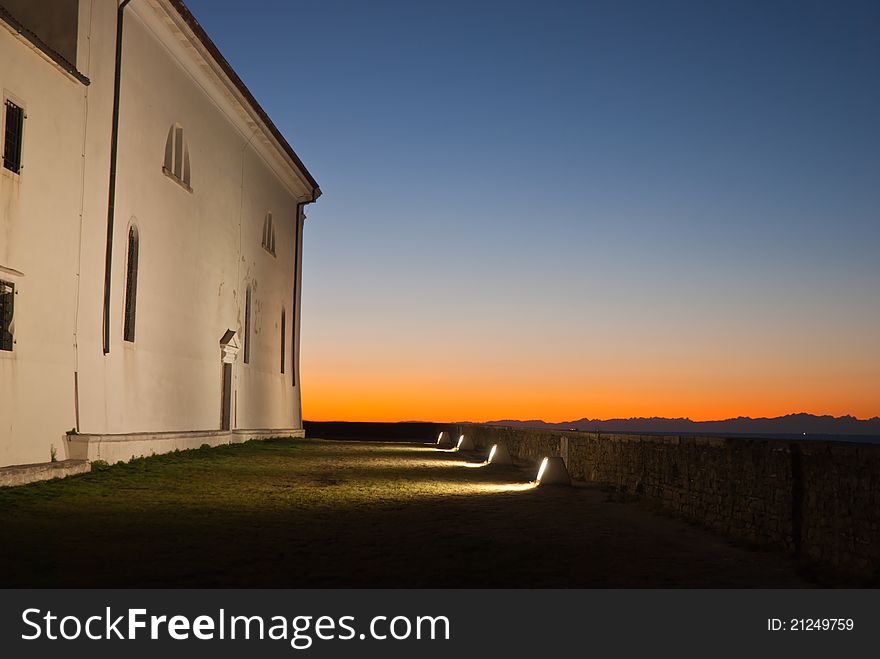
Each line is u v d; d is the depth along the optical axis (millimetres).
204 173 29094
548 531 12773
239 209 33531
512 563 10164
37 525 12203
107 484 17625
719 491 12766
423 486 20312
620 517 14414
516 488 19953
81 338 19906
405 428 63688
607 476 19562
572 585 9000
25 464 17250
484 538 12055
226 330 32062
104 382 21062
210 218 29859
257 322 37031
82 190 19922
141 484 18000
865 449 8992
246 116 32844
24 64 17359
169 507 14797
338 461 28609
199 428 29016
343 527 13047
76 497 15492
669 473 15055
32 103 17688
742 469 11984
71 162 19406
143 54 23531
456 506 16047
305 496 17438
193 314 28188
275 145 37062
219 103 30281
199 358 28906
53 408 18531
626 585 9023
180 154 26969
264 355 38469
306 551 10797
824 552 9797
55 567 9336
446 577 9305
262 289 37656
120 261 22094
